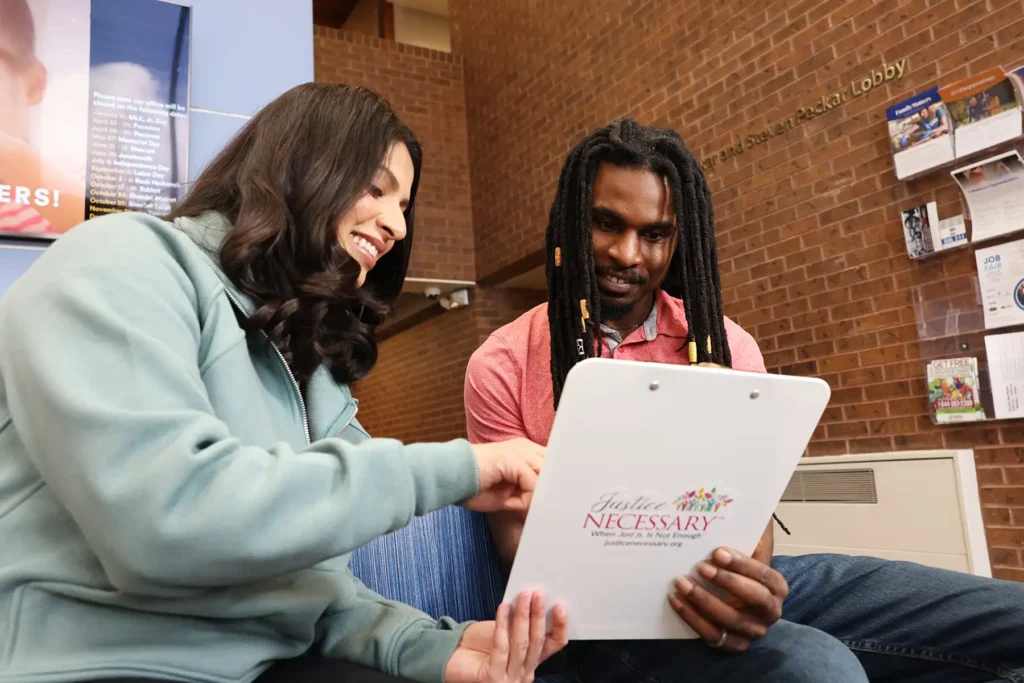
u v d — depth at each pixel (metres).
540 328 1.38
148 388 0.62
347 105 0.93
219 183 0.92
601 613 0.78
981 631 1.01
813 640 0.90
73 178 1.88
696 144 4.27
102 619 0.65
